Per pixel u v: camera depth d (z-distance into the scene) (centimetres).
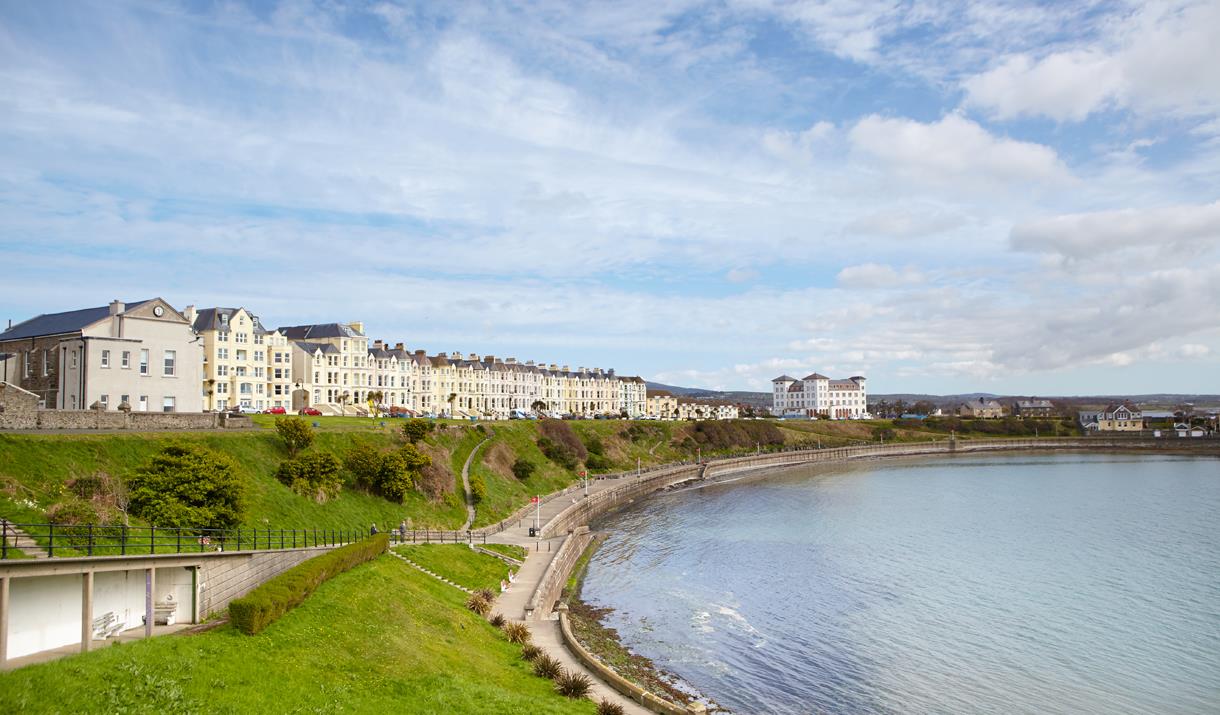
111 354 6375
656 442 16938
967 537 8462
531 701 3055
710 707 3884
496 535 7319
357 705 2583
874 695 4091
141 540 3788
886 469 17025
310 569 3666
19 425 4872
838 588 6272
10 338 7044
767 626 5266
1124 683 4241
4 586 2352
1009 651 4750
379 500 7006
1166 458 19212
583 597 6031
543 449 12488
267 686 2505
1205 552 7594
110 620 2870
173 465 4628
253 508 5369
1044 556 7456
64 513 3825
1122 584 6347
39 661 2386
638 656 4619
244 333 11244
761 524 9425
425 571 5066
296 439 6550
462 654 3588
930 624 5291
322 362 12700
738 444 19288
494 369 17738
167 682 2297
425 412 14738
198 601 3109
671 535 8731
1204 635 5016
